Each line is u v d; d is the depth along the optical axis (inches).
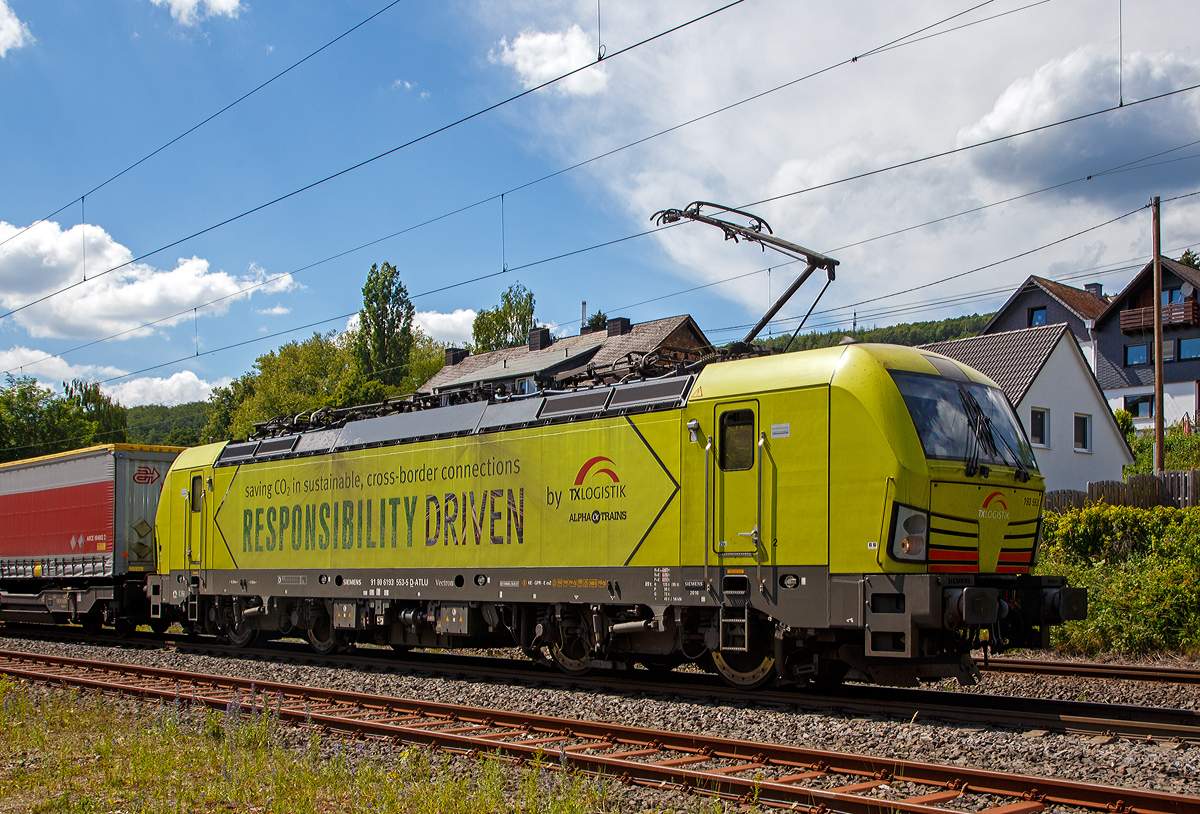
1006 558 390.6
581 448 460.4
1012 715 334.6
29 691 481.7
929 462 361.4
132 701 435.8
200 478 701.9
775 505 386.3
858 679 417.4
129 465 790.5
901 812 226.1
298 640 772.0
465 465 516.4
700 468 411.8
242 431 2837.1
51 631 910.4
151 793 275.4
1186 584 565.9
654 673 495.8
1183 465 1382.9
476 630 514.6
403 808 251.6
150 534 797.9
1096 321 1891.0
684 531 414.6
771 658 402.9
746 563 393.1
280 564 626.8
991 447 391.5
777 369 397.4
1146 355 1838.1
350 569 577.6
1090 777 264.5
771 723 343.6
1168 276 1808.6
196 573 694.5
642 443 434.3
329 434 612.1
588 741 320.2
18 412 2586.1
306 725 351.3
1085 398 1247.5
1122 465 1294.3
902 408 365.7
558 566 464.4
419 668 527.2
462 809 241.9
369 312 2775.6
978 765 280.4
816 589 371.9
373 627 578.6
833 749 307.9
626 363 482.3
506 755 299.4
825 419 376.5
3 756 328.2
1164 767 268.5
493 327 2635.3
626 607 445.7
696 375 427.5
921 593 343.6
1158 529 657.0
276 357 3127.5
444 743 319.9
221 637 714.2
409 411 572.4
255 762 297.6
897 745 305.7
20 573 890.1
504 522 492.4
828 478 372.8
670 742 307.7
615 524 441.7
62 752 329.1
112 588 773.9
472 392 542.6
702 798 251.9
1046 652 582.2
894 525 355.3
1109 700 425.1
